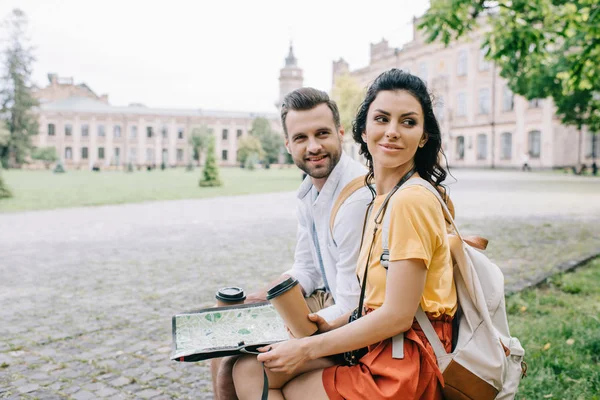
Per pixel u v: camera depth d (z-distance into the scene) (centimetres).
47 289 595
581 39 1212
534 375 319
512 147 4528
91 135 7844
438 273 164
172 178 3697
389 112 170
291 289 173
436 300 164
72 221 1251
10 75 5509
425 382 161
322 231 227
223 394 187
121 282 629
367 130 177
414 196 160
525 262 684
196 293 577
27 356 388
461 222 1095
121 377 350
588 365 327
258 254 809
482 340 168
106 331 446
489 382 165
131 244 911
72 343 416
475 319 170
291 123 219
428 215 159
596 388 298
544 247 796
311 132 216
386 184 181
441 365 164
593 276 593
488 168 4731
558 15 728
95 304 533
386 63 5975
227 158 8281
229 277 655
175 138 8112
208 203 1728
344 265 207
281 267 713
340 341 159
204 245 895
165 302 540
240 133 8312
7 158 5606
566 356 346
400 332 159
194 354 168
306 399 167
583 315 438
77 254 816
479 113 4816
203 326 192
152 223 1202
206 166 2625
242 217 1312
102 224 1190
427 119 176
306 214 242
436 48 5209
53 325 462
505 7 740
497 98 4653
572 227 1013
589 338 372
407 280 156
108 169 7044
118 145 7925
